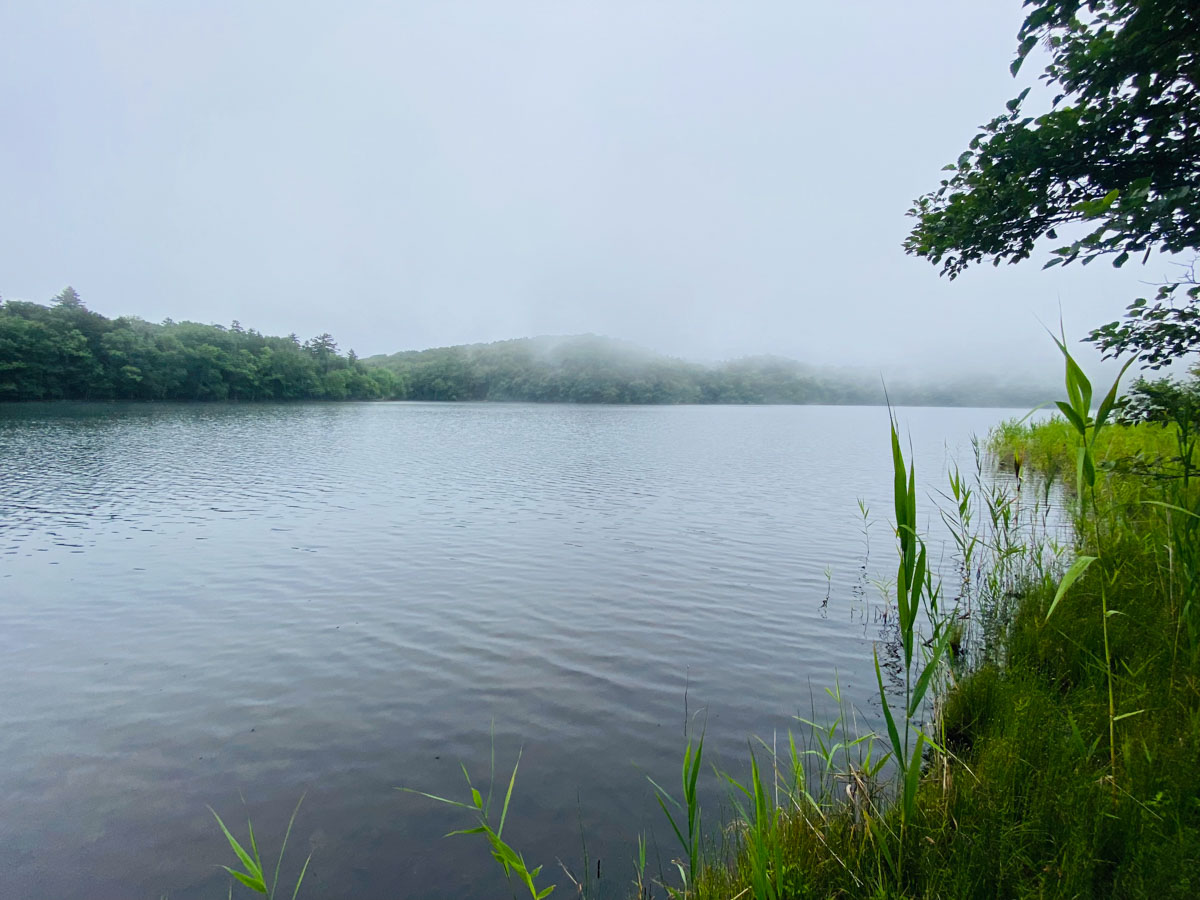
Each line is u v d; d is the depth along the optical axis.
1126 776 3.47
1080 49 4.89
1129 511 7.26
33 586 12.01
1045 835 3.28
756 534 16.27
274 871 4.64
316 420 78.19
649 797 5.36
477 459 36.84
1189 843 2.86
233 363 118.38
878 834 3.26
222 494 23.38
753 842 3.12
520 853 4.72
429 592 11.45
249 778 5.82
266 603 10.95
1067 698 4.84
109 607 10.80
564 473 30.23
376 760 6.07
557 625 9.68
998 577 8.78
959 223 5.91
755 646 8.67
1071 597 6.35
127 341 101.19
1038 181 5.38
